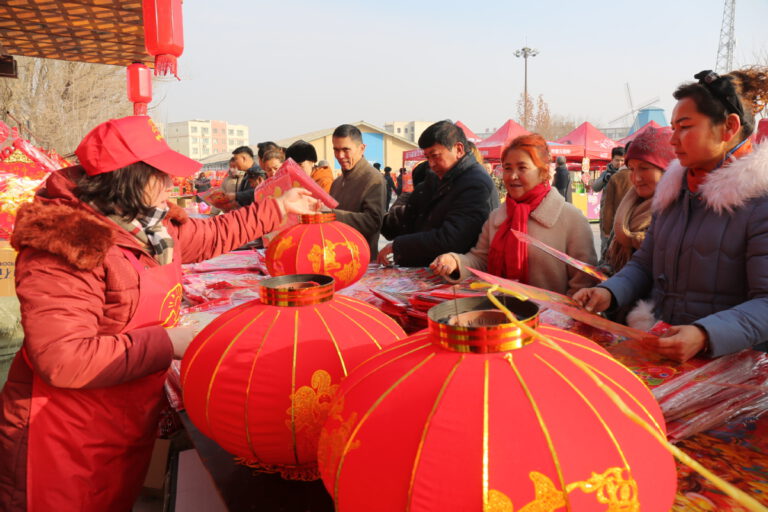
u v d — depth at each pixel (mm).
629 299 1648
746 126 1461
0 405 1242
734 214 1404
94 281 1155
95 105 14820
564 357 668
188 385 1013
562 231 2117
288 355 947
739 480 850
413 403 620
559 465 555
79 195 1270
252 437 938
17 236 1105
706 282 1461
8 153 2488
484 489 548
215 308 2172
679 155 1518
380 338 1025
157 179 1291
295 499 946
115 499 1268
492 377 622
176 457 1317
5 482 1194
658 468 615
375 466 602
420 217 3053
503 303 818
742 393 1054
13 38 4840
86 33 4719
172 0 3453
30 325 1083
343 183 3625
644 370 1232
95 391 1190
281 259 2117
